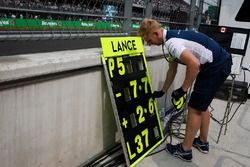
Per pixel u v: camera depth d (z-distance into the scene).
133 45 2.04
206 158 2.14
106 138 2.02
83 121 1.73
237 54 2.45
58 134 1.55
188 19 3.62
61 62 1.40
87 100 1.72
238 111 3.30
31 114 1.34
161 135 2.31
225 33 2.47
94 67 1.71
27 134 1.35
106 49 1.75
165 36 1.81
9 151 1.27
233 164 2.07
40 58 1.37
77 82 1.60
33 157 1.42
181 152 2.07
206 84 1.88
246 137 2.56
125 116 1.86
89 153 1.87
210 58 1.81
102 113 1.90
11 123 1.25
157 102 2.72
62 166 1.65
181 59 1.75
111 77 1.76
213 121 2.89
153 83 2.60
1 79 1.11
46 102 1.42
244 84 3.68
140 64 2.11
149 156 2.09
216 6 4.33
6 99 1.20
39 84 1.35
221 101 3.65
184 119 2.75
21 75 1.19
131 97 1.95
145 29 1.83
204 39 1.82
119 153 2.05
